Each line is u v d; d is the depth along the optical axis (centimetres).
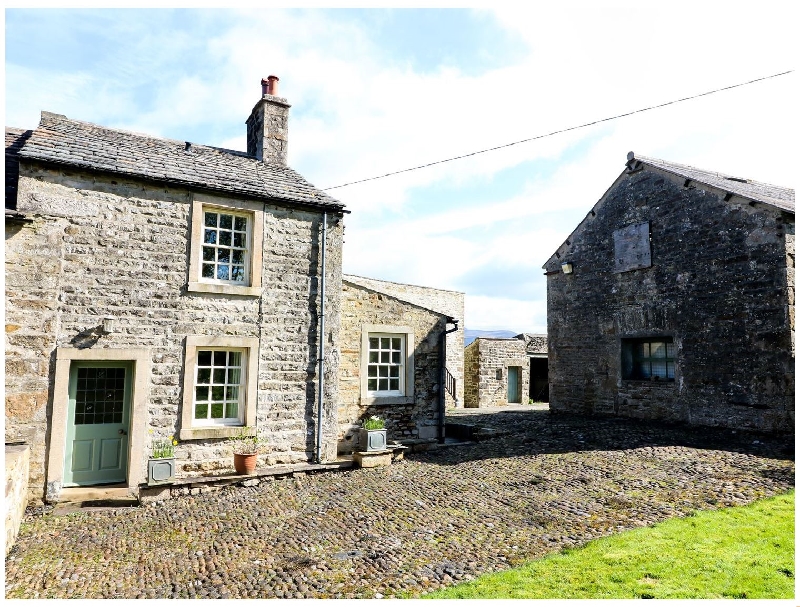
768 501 586
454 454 972
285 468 845
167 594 429
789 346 930
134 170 782
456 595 399
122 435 775
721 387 1038
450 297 2180
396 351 1073
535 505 632
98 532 591
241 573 470
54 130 831
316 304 923
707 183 1077
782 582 394
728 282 1035
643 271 1220
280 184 946
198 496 738
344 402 995
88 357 732
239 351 864
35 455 691
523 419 1405
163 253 799
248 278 870
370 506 665
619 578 412
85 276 742
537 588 402
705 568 423
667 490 653
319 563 486
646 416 1195
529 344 2292
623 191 1283
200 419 820
